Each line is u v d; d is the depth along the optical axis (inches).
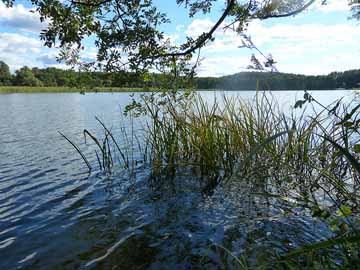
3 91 3294.8
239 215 187.2
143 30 175.3
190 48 195.8
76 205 218.4
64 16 146.6
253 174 240.5
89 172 308.8
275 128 281.6
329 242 68.1
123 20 174.6
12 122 748.0
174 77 237.0
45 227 182.5
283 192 206.5
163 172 290.7
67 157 378.3
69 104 1456.7
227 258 142.1
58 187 261.9
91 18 163.6
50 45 151.3
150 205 213.5
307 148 243.3
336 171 220.8
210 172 276.8
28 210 210.5
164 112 306.5
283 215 179.8
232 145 284.4
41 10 142.5
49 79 4077.3
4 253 153.2
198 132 289.4
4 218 197.5
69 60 188.1
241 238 159.3
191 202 215.2
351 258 98.7
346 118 88.7
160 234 169.2
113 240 164.4
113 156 376.2
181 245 156.4
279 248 146.0
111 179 281.9
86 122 752.3
